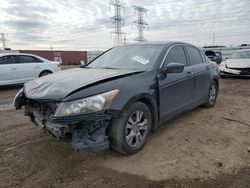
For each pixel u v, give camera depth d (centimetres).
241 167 332
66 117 296
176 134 439
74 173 319
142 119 373
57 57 3681
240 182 299
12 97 838
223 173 318
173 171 321
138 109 360
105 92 319
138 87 358
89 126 317
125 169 325
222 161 347
